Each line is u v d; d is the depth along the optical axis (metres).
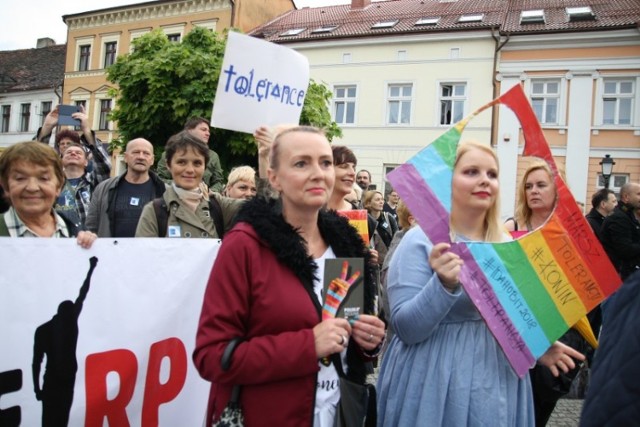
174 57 10.34
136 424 2.08
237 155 10.39
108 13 23.75
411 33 17.45
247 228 1.47
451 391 1.61
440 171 1.59
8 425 1.83
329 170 1.54
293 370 1.35
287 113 3.16
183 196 2.86
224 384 1.38
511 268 1.64
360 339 1.50
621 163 15.49
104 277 2.04
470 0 20.17
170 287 2.18
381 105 17.95
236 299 1.41
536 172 2.71
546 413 1.89
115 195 3.57
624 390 0.92
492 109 16.59
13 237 1.88
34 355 1.89
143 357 2.10
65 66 25.03
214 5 21.98
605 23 15.85
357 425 1.50
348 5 23.31
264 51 3.05
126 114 10.83
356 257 1.63
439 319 1.55
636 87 15.43
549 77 16.14
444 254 1.51
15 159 2.02
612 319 1.05
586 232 1.74
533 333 1.64
